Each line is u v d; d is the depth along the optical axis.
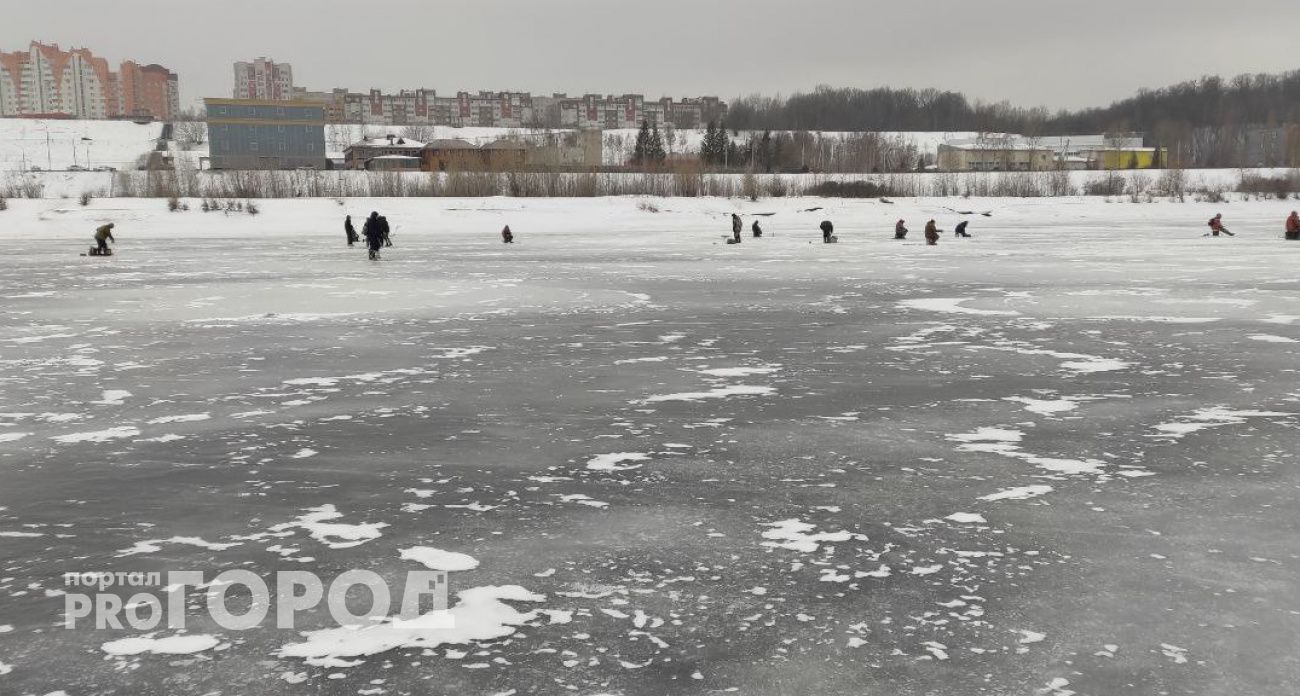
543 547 6.08
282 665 4.54
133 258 35.19
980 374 12.10
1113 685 4.29
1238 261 29.70
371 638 4.81
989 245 39.38
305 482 7.59
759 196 72.25
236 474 7.83
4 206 56.66
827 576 5.57
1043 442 8.67
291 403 10.62
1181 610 5.06
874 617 5.00
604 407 10.32
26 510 6.91
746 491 7.27
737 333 15.86
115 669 4.52
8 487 7.49
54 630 4.94
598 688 4.29
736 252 36.59
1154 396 10.65
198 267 30.61
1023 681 4.32
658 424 9.50
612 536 6.28
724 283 24.36
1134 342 14.52
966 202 70.38
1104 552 5.91
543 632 4.86
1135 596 5.24
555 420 9.72
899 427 9.30
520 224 58.03
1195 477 7.51
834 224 60.94
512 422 9.64
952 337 15.23
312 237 50.31
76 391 11.34
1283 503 6.85
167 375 12.37
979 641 4.72
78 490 7.40
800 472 7.77
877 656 4.57
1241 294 20.72
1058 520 6.53
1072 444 8.58
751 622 4.96
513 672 4.45
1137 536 6.20
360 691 4.29
